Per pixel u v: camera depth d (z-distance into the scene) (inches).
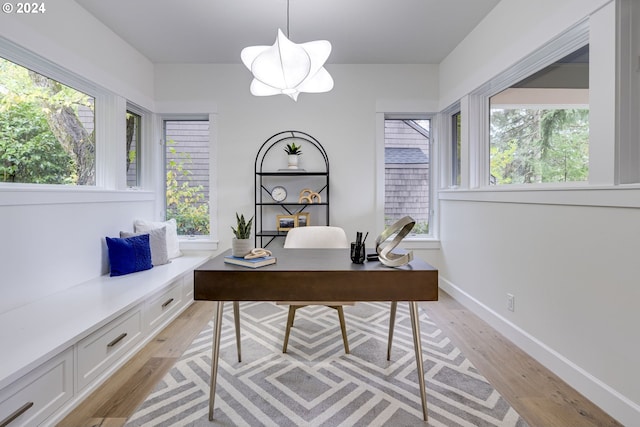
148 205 149.9
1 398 53.2
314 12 111.7
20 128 91.3
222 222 157.6
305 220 153.2
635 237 60.7
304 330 106.3
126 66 132.0
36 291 89.4
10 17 80.3
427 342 97.7
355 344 96.2
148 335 99.0
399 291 63.2
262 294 63.2
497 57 106.2
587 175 76.9
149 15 112.6
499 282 106.0
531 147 98.9
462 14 112.8
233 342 98.3
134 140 148.5
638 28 64.6
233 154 156.6
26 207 86.4
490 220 111.4
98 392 73.7
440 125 157.2
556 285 80.7
